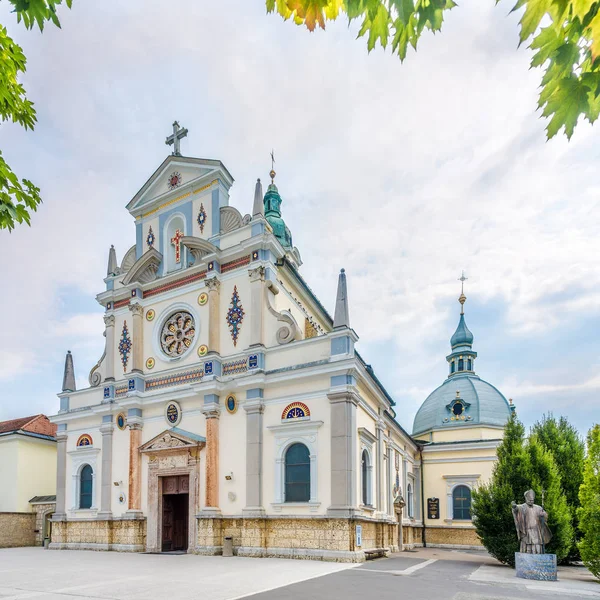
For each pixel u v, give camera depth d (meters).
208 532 24.11
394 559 24.11
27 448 37.41
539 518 18.83
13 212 6.57
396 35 3.86
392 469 32.22
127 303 31.81
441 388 50.22
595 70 3.63
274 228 41.12
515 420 24.64
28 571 18.09
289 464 23.44
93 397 31.67
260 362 25.16
